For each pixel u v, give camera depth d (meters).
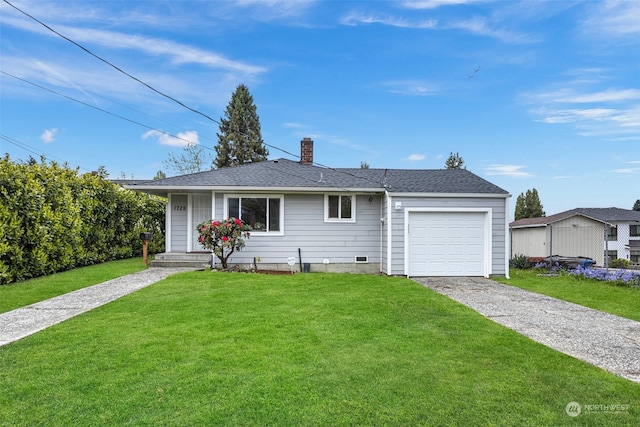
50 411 3.13
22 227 8.98
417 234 11.77
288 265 12.52
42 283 8.69
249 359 4.24
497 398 3.46
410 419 3.10
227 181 12.49
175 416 3.08
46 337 4.89
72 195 11.12
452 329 5.59
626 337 5.49
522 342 5.06
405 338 5.11
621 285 10.27
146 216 16.52
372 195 12.77
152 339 4.85
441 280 11.06
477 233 11.86
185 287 8.34
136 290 8.02
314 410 3.21
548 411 3.25
